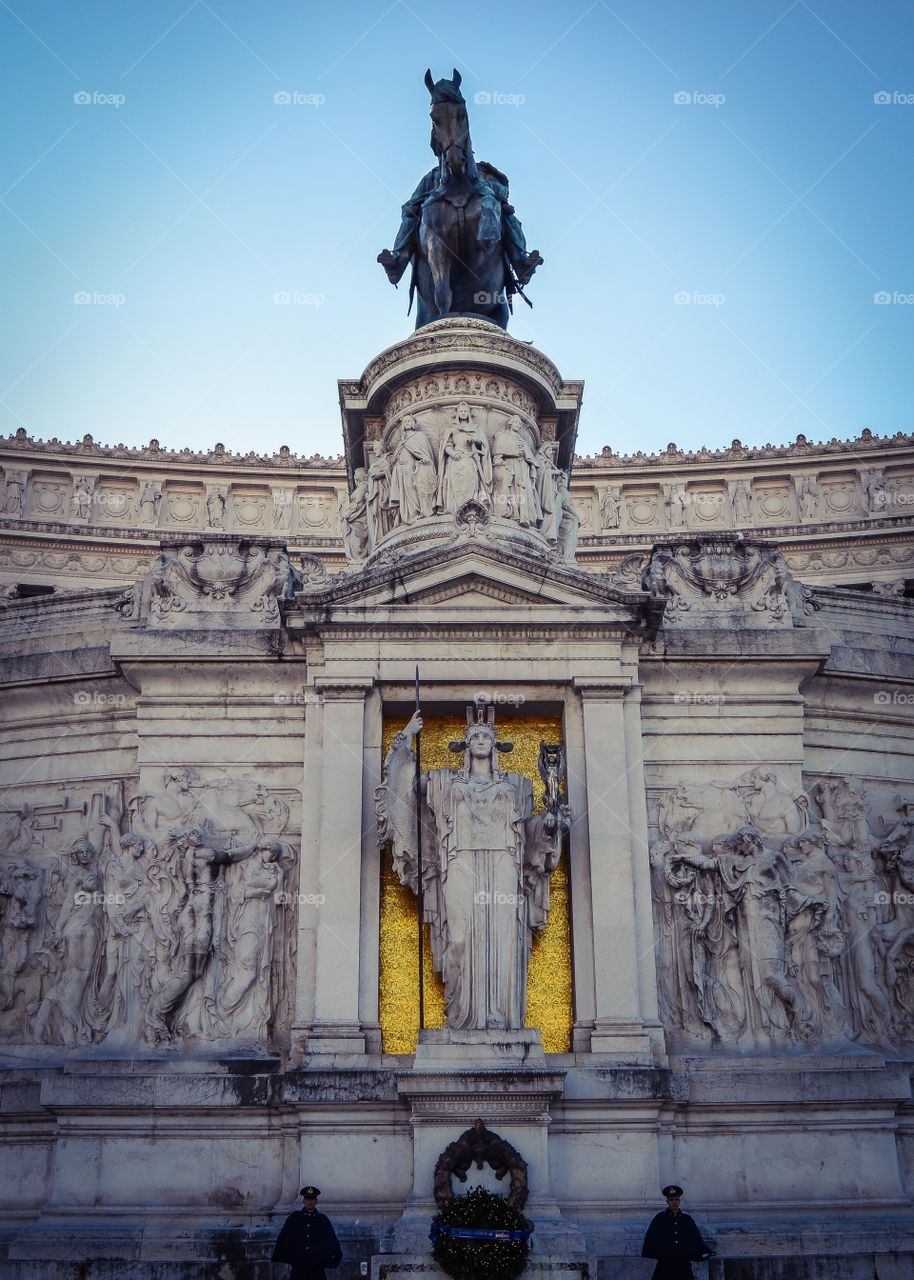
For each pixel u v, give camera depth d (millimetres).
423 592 16438
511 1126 13633
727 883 15617
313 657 16375
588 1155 13953
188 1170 14141
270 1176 14133
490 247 22250
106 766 17047
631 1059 14367
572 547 21797
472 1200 12727
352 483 22906
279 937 15500
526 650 16344
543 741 16172
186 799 16188
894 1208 14211
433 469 20000
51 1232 13734
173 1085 14266
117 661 16578
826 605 18625
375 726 16078
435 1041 14031
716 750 16625
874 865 16719
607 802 15648
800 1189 14250
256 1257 13367
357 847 15328
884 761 17703
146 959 15344
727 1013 15273
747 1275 13281
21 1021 15938
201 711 16641
